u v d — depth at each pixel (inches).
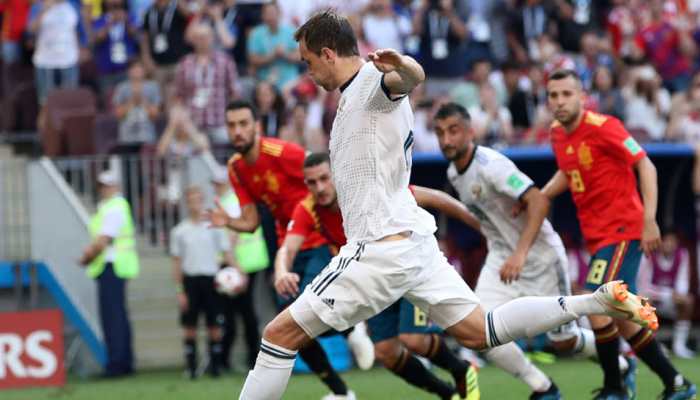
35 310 1083.9
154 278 1199.6
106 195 1101.1
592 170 674.2
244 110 732.7
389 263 488.1
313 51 490.6
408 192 502.9
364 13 1477.6
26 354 1014.4
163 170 1190.3
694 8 1646.2
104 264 1090.1
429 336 682.2
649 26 1581.0
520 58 1553.9
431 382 703.1
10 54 1489.9
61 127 1309.1
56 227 1168.8
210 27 1375.5
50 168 1180.5
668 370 682.8
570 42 1590.8
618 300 481.4
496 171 665.6
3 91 1503.4
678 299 1175.6
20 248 1179.9
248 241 1093.1
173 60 1455.5
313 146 1225.4
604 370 666.2
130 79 1314.0
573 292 1147.3
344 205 497.0
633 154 659.4
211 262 1080.2
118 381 1059.3
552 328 502.3
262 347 507.5
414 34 1507.1
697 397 731.4
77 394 944.9
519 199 661.9
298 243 692.1
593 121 670.5
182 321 1080.2
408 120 493.4
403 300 683.4
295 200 745.0
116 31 1480.1
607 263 672.4
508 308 506.3
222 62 1280.8
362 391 880.3
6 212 1180.5
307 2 1487.5
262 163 736.3
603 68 1433.3
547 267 692.7
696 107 1343.5
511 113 1381.6
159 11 1460.4
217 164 1200.2
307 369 1080.8
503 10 1596.9
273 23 1384.1
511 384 892.6
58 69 1424.7
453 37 1523.1
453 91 1393.9
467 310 506.9
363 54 1409.9
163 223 1194.0
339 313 494.9
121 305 1099.3
